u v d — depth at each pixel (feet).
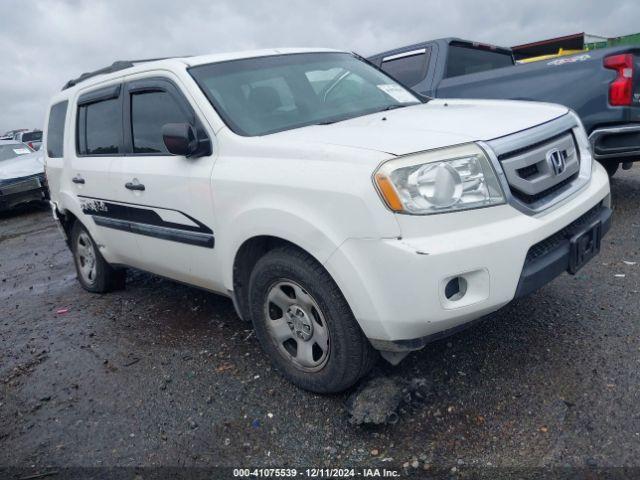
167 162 11.59
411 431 8.48
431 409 8.89
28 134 84.02
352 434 8.62
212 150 10.61
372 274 7.89
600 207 10.28
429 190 7.78
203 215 10.66
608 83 16.42
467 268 7.71
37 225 33.14
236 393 10.18
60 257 23.76
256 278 9.85
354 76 13.26
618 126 16.53
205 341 12.49
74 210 15.65
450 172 7.84
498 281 7.93
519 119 9.54
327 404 9.41
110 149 13.83
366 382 9.44
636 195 19.57
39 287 19.43
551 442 7.87
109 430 9.64
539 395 8.88
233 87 11.39
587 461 7.45
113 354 12.59
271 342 10.15
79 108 15.42
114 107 13.62
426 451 8.05
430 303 7.68
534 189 8.61
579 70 17.03
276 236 9.05
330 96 12.19
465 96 19.61
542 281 8.48
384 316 7.96
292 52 13.12
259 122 10.81
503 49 23.49
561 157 9.40
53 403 10.84
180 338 12.88
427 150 8.00
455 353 10.34
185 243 11.48
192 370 11.25
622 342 10.06
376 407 8.75
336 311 8.64
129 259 14.33
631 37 36.04
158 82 12.05
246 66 12.02
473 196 7.98
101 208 14.17
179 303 15.21
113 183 13.21
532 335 10.67
